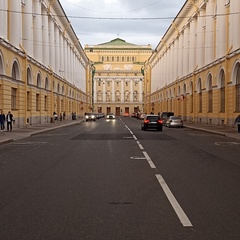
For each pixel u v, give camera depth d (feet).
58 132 100.37
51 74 159.53
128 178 30.99
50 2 158.40
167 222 18.72
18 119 112.47
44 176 32.07
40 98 141.18
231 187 27.45
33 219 19.34
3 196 24.68
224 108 121.80
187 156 45.98
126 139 73.72
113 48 414.82
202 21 151.64
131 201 23.15
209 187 27.43
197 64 157.79
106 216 19.83
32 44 129.49
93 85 391.65
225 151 52.13
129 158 43.80
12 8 106.11
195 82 159.22
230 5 114.73
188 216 19.79
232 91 112.47
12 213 20.52
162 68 263.90
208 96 141.49
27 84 121.80
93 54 414.00
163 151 51.49
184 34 184.85
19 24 111.65
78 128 124.77
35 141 69.62
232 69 111.86
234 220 19.06
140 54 416.46
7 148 56.85
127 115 395.34
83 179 30.60
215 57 135.13
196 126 128.36
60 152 50.55
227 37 119.55
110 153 48.96
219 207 21.68
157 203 22.63
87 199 23.70
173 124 133.08
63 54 203.31
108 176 31.91
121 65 411.34
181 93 191.72
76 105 260.42
